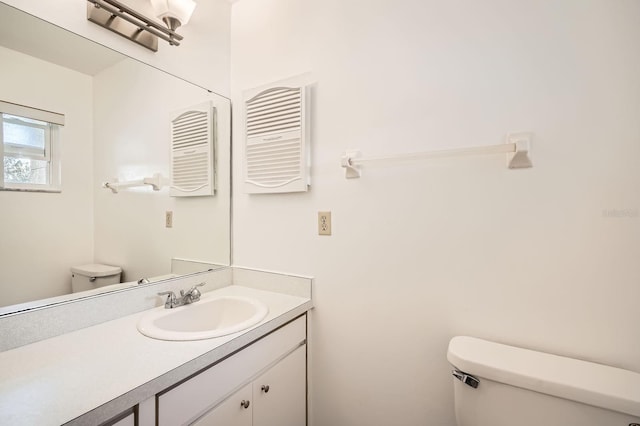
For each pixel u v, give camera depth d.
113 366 0.79
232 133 1.67
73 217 1.08
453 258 1.10
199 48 1.52
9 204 0.93
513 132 1.00
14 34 0.93
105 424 0.66
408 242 1.18
